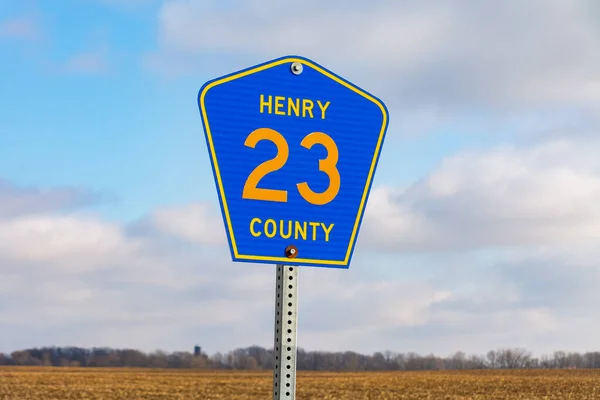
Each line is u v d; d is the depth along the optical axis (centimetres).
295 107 521
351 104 531
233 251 503
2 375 9869
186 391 7100
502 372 11312
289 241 512
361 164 529
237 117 512
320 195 520
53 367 15888
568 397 6238
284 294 508
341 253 520
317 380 9100
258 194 510
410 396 6444
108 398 6306
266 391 7125
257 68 520
